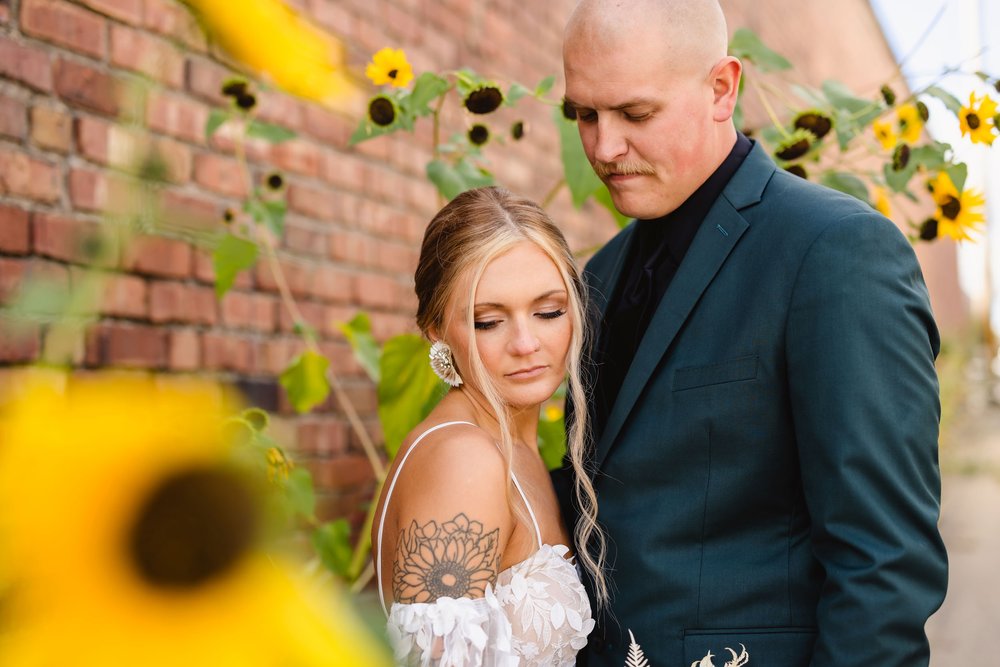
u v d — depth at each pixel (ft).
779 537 4.26
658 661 4.26
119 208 1.01
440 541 3.87
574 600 4.28
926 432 3.88
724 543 4.32
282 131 6.72
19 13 5.88
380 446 9.76
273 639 0.66
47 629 0.58
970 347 62.03
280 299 8.38
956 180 5.80
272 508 0.66
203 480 0.63
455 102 10.94
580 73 4.46
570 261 4.47
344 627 0.71
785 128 6.32
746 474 4.24
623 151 4.52
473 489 3.97
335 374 9.11
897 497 3.77
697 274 4.51
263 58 1.05
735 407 4.24
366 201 9.59
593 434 5.08
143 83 1.07
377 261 9.75
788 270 4.17
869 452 3.76
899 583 3.69
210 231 1.12
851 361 3.84
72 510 0.59
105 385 0.62
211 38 1.06
